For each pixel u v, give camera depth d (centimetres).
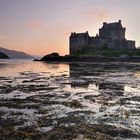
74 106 2541
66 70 8469
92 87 4091
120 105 2625
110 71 7675
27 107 2483
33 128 1747
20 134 1558
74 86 4222
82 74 6719
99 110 2367
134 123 1927
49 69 9138
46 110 2339
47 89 3853
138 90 3750
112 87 4084
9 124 1850
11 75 6488
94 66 10850
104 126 1800
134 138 1582
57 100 2886
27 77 5934
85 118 2044
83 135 1535
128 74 6531
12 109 2394
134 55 17350
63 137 1490
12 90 3719
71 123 1881
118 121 1975
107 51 19075
